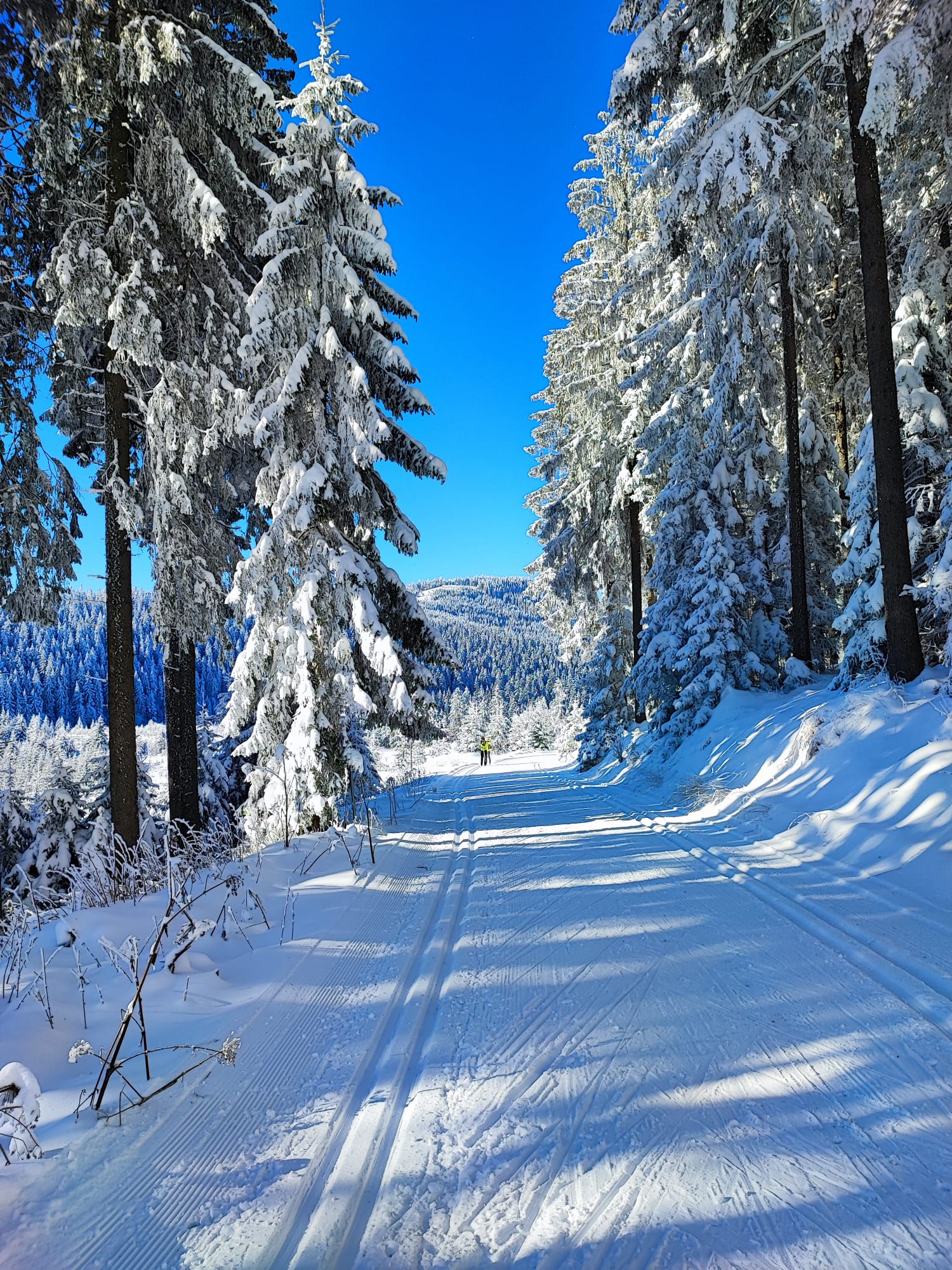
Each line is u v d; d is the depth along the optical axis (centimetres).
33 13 823
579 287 1989
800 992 369
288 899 599
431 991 399
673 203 1103
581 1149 248
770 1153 241
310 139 943
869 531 991
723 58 1080
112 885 660
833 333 1455
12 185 948
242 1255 199
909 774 667
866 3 740
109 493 951
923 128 895
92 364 1053
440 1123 269
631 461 1914
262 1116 274
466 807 1350
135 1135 260
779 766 945
